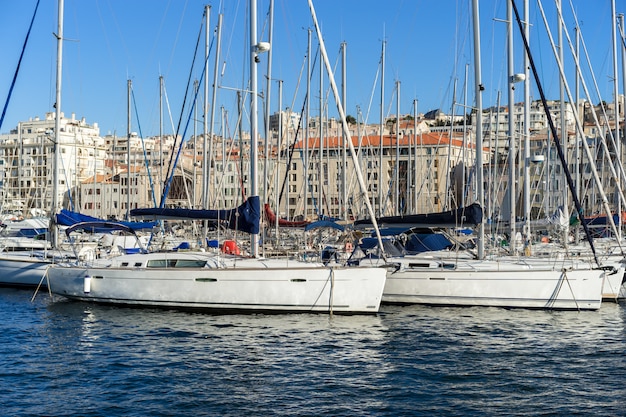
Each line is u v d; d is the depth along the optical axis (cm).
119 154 16025
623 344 2225
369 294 2525
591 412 1589
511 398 1686
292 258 2769
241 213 2581
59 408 1598
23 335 2294
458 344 2209
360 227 2769
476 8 2906
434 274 2761
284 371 1897
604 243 3619
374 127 13612
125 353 2069
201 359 2008
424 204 9850
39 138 14788
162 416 1553
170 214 2686
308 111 4838
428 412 1587
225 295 2539
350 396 1694
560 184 4419
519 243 3247
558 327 2455
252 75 2667
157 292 2606
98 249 3406
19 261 3247
